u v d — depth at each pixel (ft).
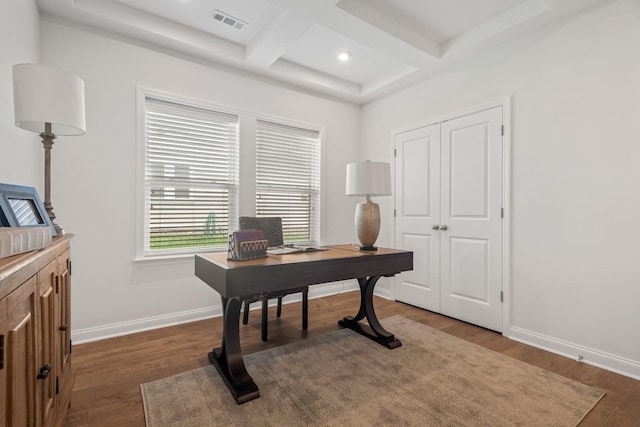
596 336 7.14
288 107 11.94
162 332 8.75
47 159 5.14
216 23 8.88
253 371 6.62
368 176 8.18
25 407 2.85
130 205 8.71
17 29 5.77
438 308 10.77
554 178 7.89
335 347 7.85
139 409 5.33
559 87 7.81
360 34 8.59
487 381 6.26
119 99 8.55
